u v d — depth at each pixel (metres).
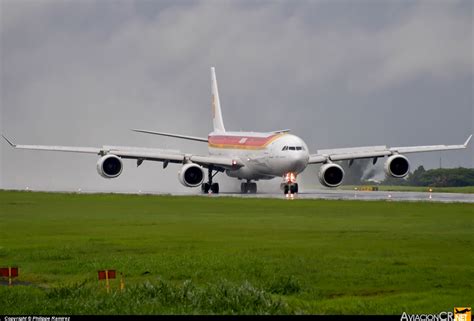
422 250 40.84
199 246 43.09
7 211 67.25
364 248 41.72
